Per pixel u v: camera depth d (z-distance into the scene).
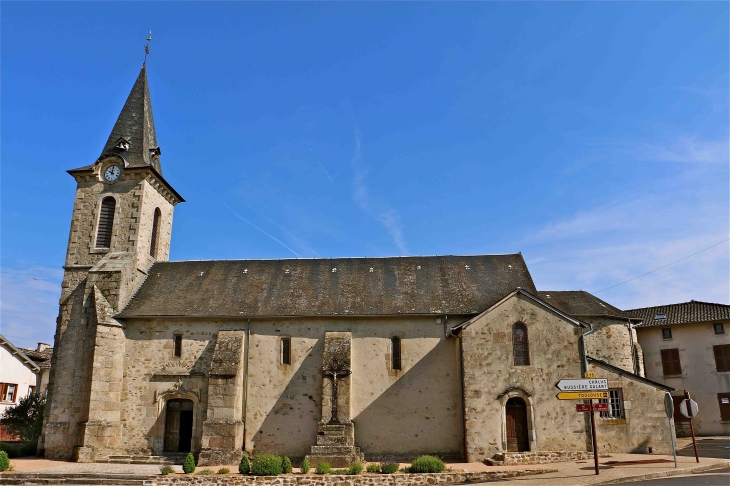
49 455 23.31
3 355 37.19
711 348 31.72
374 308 24.59
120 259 26.48
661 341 33.56
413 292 25.73
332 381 22.56
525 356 22.19
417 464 18.94
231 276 27.84
